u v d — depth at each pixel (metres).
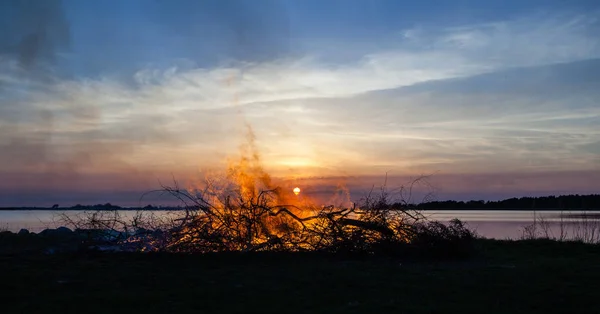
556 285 9.66
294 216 14.78
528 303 8.31
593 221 18.95
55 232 18.53
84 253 13.98
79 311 7.82
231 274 11.00
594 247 15.72
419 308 7.98
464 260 13.45
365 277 10.53
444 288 9.48
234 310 7.87
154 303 8.29
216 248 14.04
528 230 20.77
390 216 14.49
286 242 14.40
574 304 8.23
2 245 15.85
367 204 14.71
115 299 8.48
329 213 14.61
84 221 15.39
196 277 10.57
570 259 13.48
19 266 11.92
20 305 8.12
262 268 11.86
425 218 14.54
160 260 13.01
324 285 9.75
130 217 15.41
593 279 10.27
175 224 14.73
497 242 17.25
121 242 15.18
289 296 8.83
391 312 7.78
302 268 11.80
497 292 9.12
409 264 12.73
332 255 13.88
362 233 14.09
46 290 9.26
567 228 19.11
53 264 12.27
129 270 11.48
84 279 10.32
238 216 14.47
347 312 7.75
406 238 14.17
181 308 8.02
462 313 7.71
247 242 14.23
